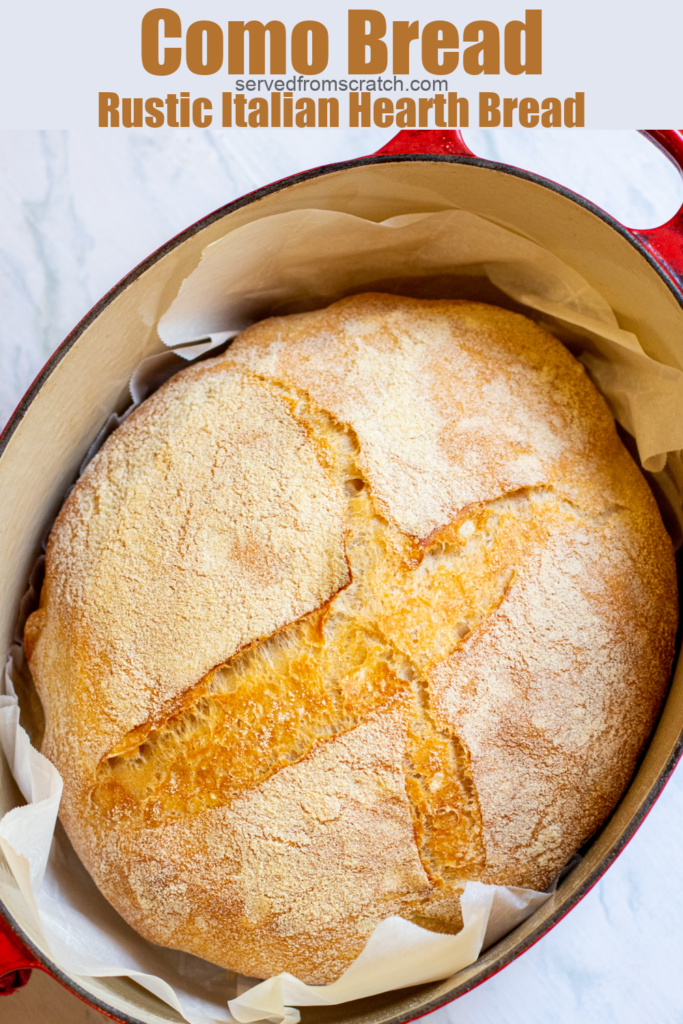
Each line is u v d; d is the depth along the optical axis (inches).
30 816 17.6
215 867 17.9
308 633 18.0
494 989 20.2
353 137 21.9
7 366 21.3
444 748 17.7
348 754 17.7
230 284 19.6
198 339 20.1
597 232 18.1
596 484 19.0
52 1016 20.0
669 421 18.9
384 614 17.9
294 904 17.8
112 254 21.6
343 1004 18.4
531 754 18.0
